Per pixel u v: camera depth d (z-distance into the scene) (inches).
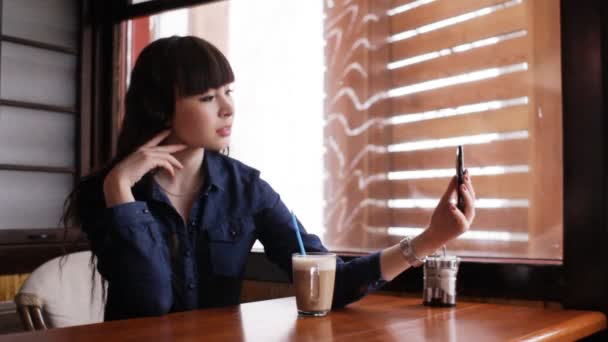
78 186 55.7
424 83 70.3
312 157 80.4
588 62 57.9
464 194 47.2
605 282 55.8
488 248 65.0
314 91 80.6
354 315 47.4
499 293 61.9
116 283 49.1
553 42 61.6
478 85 66.1
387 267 49.1
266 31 85.7
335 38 79.0
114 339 36.8
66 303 62.1
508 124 63.9
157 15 100.3
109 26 104.3
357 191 75.8
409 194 71.1
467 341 36.8
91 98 105.7
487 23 65.7
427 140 69.8
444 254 55.7
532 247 62.5
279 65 84.1
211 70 51.8
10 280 95.9
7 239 93.9
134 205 49.3
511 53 64.0
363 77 75.8
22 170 98.9
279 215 56.5
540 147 62.0
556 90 61.3
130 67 104.4
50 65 103.6
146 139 54.4
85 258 65.8
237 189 56.0
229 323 42.7
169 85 52.4
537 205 62.1
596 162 57.0
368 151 74.9
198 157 55.2
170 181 54.7
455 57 67.9
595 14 57.7
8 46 98.5
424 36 70.5
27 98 100.6
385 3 74.3
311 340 36.5
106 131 104.4
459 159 47.7
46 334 38.5
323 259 46.1
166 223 53.2
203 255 54.1
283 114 83.4
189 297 52.7
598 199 56.7
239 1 89.0
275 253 56.3
